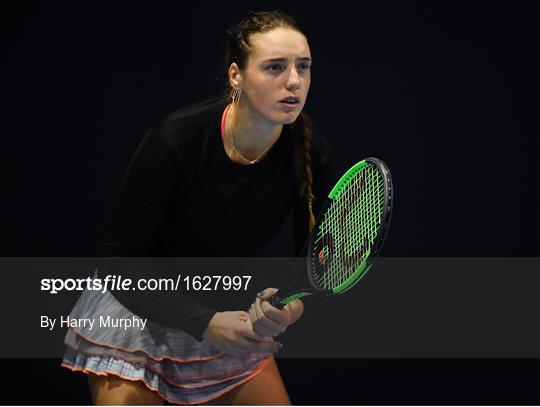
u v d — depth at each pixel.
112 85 14.15
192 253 8.33
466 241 14.11
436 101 14.25
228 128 7.70
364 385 13.51
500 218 14.14
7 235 13.86
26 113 14.06
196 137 7.68
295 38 7.24
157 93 14.15
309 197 8.12
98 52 14.16
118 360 8.26
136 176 7.71
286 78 7.25
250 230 8.23
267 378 8.90
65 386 13.17
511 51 14.27
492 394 13.42
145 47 14.14
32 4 14.12
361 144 14.25
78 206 13.98
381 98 14.25
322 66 14.25
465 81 14.27
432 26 14.30
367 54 14.27
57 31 14.15
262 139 7.70
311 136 8.09
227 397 8.86
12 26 14.11
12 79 14.06
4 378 13.12
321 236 7.91
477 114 14.25
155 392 8.47
